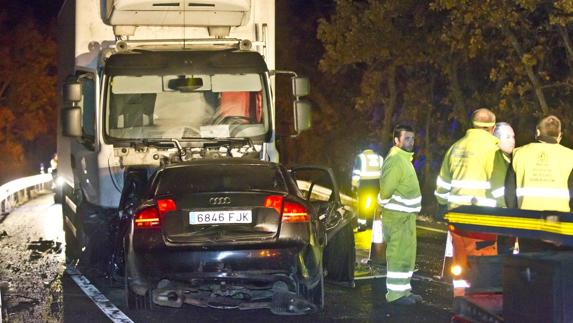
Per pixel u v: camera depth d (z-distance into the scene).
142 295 9.34
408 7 28.42
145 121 12.34
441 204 10.02
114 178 12.09
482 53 27.11
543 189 8.41
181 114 12.45
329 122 45.00
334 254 11.03
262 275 9.01
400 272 9.90
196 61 12.52
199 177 9.62
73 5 13.48
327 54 30.52
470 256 7.23
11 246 15.39
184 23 12.88
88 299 10.48
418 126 35.72
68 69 14.49
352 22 29.84
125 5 12.45
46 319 9.40
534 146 8.52
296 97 13.03
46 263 13.34
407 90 35.72
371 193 17.00
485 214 7.01
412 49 29.81
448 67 29.08
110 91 12.27
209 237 8.98
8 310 9.88
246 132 12.54
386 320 9.16
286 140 47.59
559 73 25.02
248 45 12.82
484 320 6.89
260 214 9.05
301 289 9.49
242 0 12.88
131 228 9.20
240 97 12.60
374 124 41.28
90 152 12.62
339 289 10.85
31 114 68.75
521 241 7.34
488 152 9.66
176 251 8.97
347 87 44.72
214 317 9.39
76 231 13.23
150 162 12.11
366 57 30.28
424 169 36.53
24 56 68.12
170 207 9.06
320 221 10.15
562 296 5.99
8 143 67.62
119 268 10.48
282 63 44.41
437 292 10.69
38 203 25.41
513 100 24.73
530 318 6.20
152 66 12.40
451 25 25.16
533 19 23.91
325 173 11.59
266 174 9.70
